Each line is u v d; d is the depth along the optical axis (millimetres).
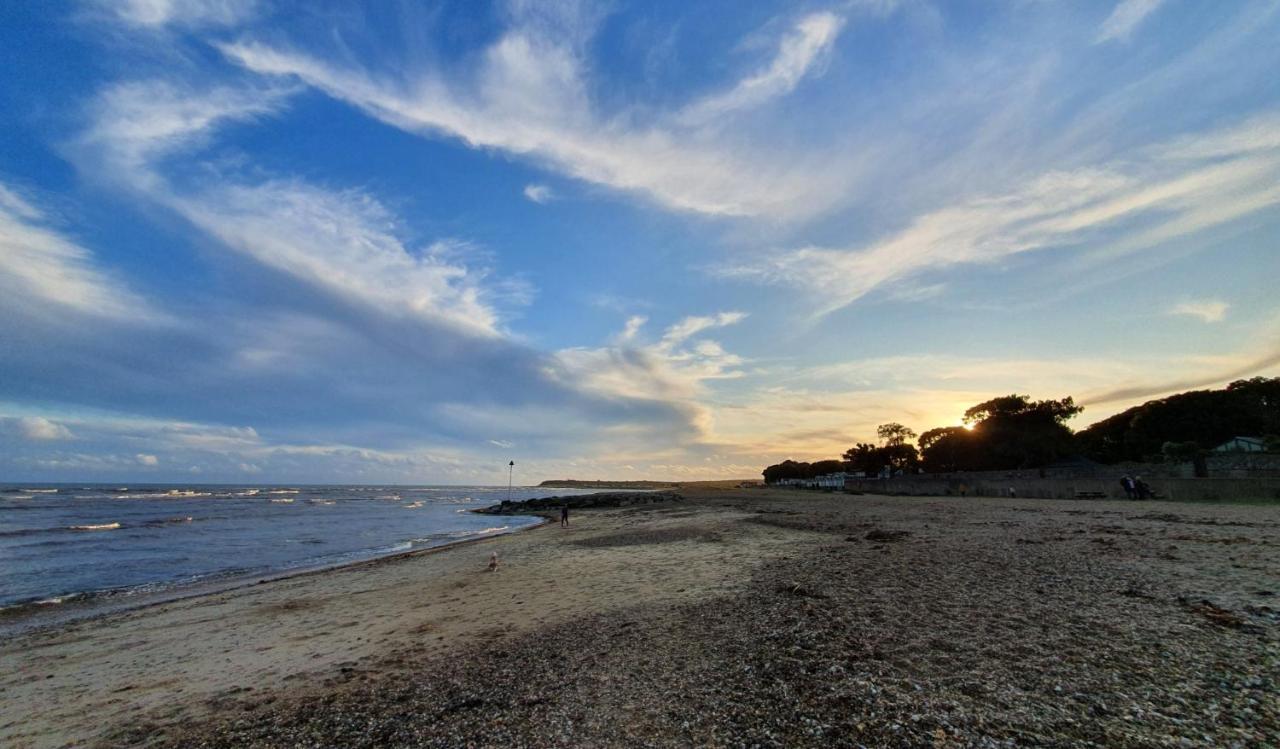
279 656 10422
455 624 11836
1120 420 73125
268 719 7195
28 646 12203
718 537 25172
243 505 78750
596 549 23578
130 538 35031
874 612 9633
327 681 8648
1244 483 30953
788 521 31031
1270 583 10227
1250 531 17562
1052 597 10086
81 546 30953
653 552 21297
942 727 5316
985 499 45812
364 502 100062
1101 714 5430
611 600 12914
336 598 15797
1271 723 5062
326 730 6602
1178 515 23812
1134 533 18375
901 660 7191
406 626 11984
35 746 7012
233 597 16938
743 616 10156
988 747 4906
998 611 9336
